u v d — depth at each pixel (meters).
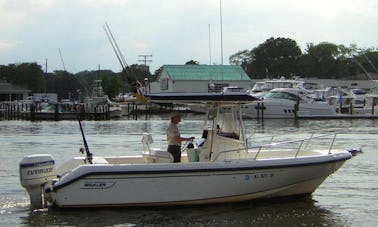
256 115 48.59
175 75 71.44
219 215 11.91
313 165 12.71
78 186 11.71
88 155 12.76
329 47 120.88
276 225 11.29
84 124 47.19
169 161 12.40
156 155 12.50
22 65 113.00
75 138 32.34
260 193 12.55
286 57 119.31
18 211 12.19
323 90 62.59
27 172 11.91
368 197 13.83
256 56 119.69
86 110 57.19
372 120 48.41
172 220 11.49
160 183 11.87
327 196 13.88
